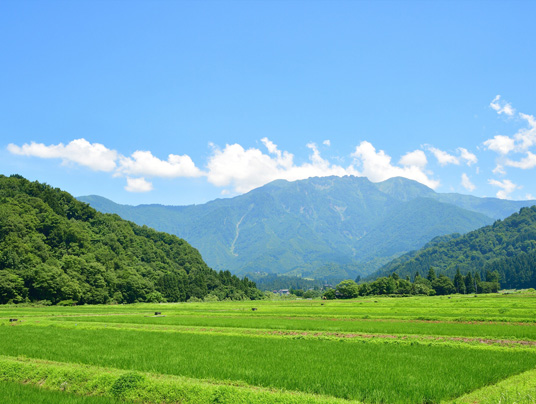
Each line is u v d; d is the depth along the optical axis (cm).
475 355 3597
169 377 2878
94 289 15525
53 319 7875
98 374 2798
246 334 5353
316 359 3459
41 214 18525
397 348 4075
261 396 2272
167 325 6662
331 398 2281
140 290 17488
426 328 5584
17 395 2488
